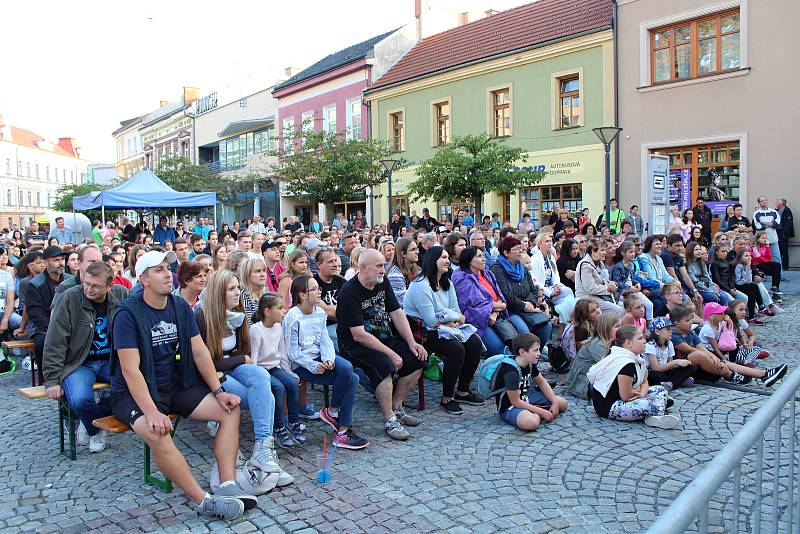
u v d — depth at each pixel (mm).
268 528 3865
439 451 5117
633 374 5777
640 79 18531
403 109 26219
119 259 7953
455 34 26828
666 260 10203
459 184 17781
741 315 7758
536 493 4301
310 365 5211
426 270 6336
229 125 36969
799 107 15805
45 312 6629
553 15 22438
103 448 5227
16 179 74438
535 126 21328
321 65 32781
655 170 13844
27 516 4074
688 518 1646
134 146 57406
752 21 16344
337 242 13031
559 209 17984
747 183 16781
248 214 37906
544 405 5895
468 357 6359
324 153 22938
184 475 4051
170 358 4340
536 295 8250
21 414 6281
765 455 2672
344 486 4449
